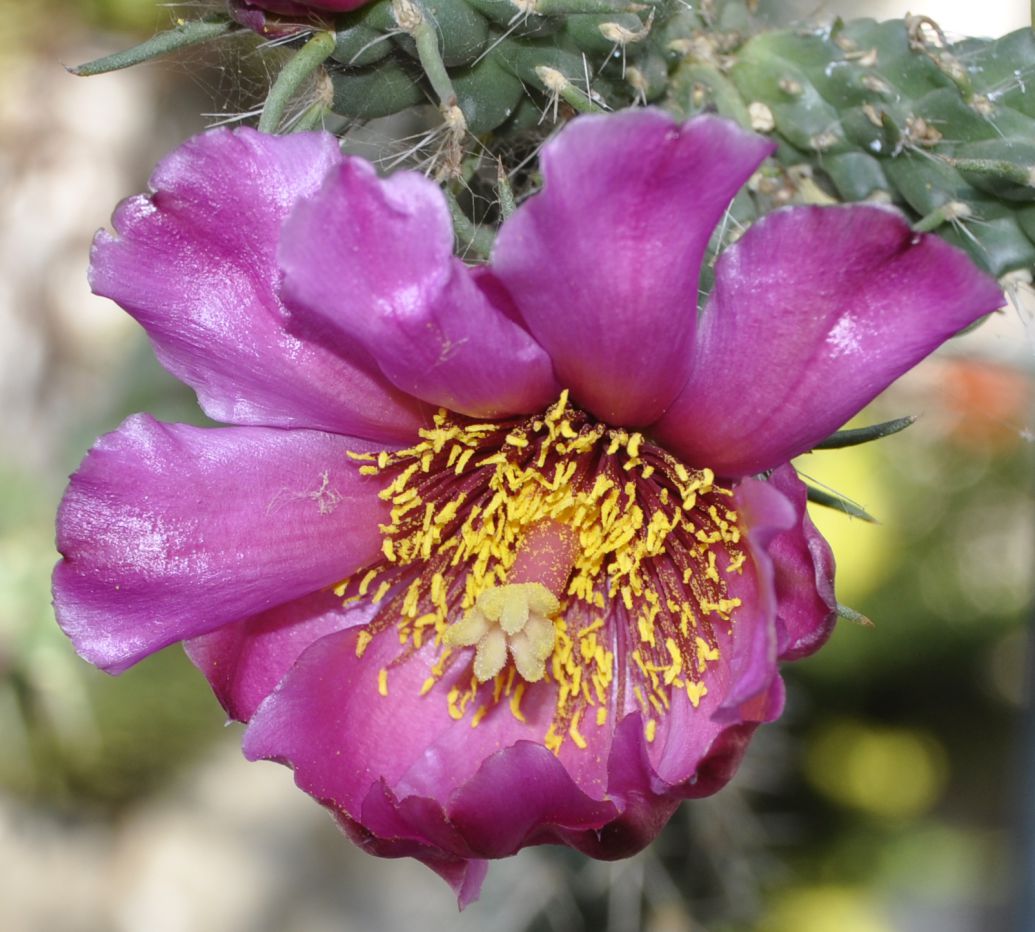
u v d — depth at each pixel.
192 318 0.17
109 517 0.17
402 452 0.18
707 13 0.19
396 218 0.16
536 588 0.18
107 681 0.28
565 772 0.16
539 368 0.17
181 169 0.16
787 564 0.16
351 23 0.17
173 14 0.23
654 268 0.16
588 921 0.24
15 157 0.31
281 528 0.18
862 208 0.15
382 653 0.18
